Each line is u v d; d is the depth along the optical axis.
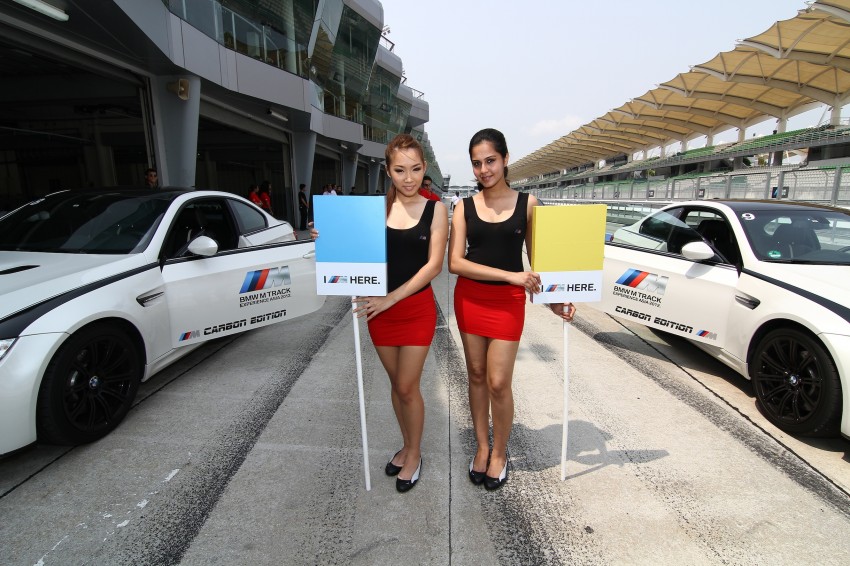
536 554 1.84
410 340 2.10
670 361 3.95
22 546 1.86
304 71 14.87
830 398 2.46
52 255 3.04
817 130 34.78
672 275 3.69
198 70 9.65
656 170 59.44
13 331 2.23
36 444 2.43
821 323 2.53
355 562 1.80
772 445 2.63
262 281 3.71
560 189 29.20
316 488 2.26
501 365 2.12
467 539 1.93
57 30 7.14
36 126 14.62
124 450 2.55
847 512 2.08
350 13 22.16
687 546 1.88
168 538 1.92
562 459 2.29
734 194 11.98
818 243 3.34
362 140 25.47
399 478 2.25
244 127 14.97
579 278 2.10
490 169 2.03
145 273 2.99
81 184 17.98
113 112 12.99
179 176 10.08
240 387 3.40
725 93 38.75
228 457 2.50
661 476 2.35
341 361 3.96
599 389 3.38
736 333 3.17
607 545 1.89
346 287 2.09
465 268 2.07
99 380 2.60
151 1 7.72
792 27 25.36
